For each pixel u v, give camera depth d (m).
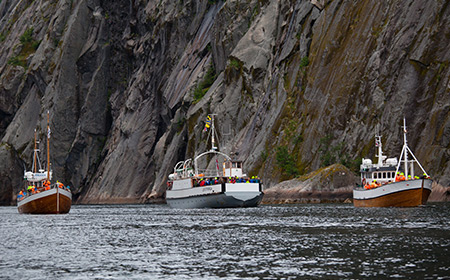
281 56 171.00
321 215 79.56
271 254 43.38
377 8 146.62
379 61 140.62
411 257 40.25
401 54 136.75
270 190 132.88
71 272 37.69
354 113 142.25
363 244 46.91
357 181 124.50
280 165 147.12
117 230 66.25
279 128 157.50
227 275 35.78
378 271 35.94
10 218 97.25
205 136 186.12
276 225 65.50
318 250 44.59
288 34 172.62
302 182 129.38
